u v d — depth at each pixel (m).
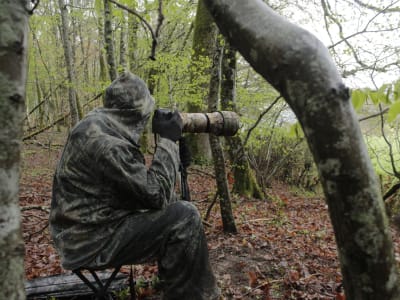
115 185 2.28
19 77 1.20
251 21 1.03
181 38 15.64
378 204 0.97
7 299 1.20
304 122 0.99
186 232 2.39
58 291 3.21
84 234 2.37
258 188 9.41
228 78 6.27
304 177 12.30
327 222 7.11
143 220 2.38
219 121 2.95
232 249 4.71
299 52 0.96
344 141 0.95
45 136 16.84
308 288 3.59
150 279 3.67
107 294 3.16
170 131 2.51
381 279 0.98
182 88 9.96
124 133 2.42
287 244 5.14
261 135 9.08
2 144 1.18
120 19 8.12
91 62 21.64
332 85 0.95
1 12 1.15
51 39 17.20
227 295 3.45
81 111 11.55
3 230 1.20
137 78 2.52
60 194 2.45
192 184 10.98
